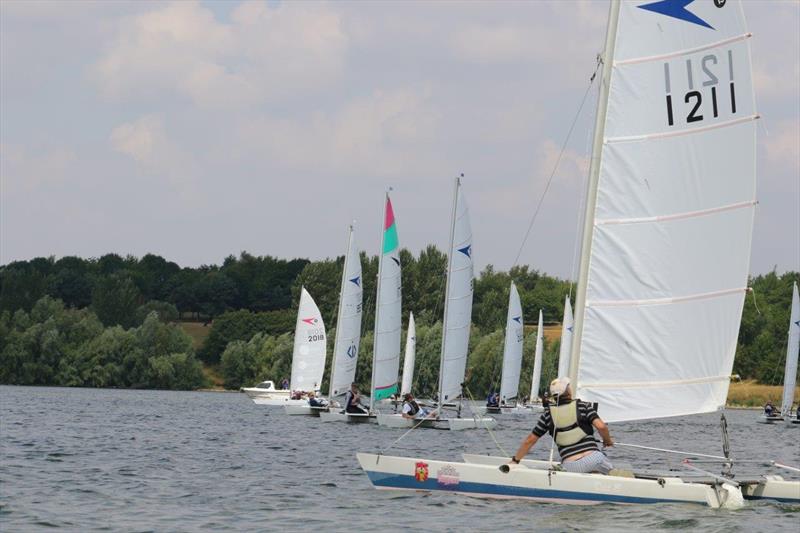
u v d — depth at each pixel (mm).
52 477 86812
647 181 64375
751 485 65375
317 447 129250
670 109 64375
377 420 198250
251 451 120312
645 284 64438
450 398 194500
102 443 131000
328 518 62812
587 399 64812
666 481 63406
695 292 64375
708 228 64375
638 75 64500
